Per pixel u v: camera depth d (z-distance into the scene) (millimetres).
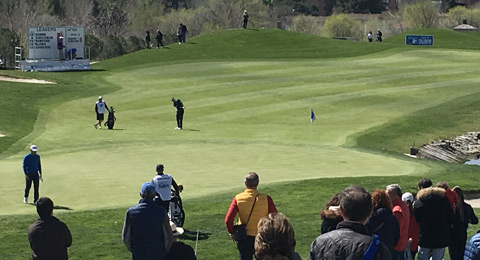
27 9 136875
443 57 78062
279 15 196750
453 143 45031
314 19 179875
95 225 19047
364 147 39469
